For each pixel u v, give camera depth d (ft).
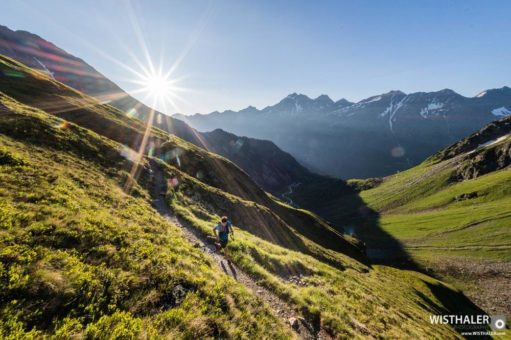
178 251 43.55
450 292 187.32
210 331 26.73
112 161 94.17
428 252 345.92
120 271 30.42
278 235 137.69
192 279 34.47
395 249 389.19
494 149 615.16
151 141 203.31
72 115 177.47
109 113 227.20
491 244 310.24
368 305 64.23
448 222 424.87
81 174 66.13
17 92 166.61
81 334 20.98
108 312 24.48
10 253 25.54
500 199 443.32
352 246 261.44
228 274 46.78
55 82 242.58
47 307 22.26
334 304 52.70
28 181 45.52
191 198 106.01
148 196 79.66
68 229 34.14
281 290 47.70
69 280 25.55
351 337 42.11
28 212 34.88
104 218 42.78
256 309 35.96
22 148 63.98
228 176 231.30
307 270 70.18
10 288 22.04
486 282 241.55
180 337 24.26
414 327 68.28
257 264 55.93
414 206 583.99
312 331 40.06
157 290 29.94
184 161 199.52
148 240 41.98
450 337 85.25
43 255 27.68
